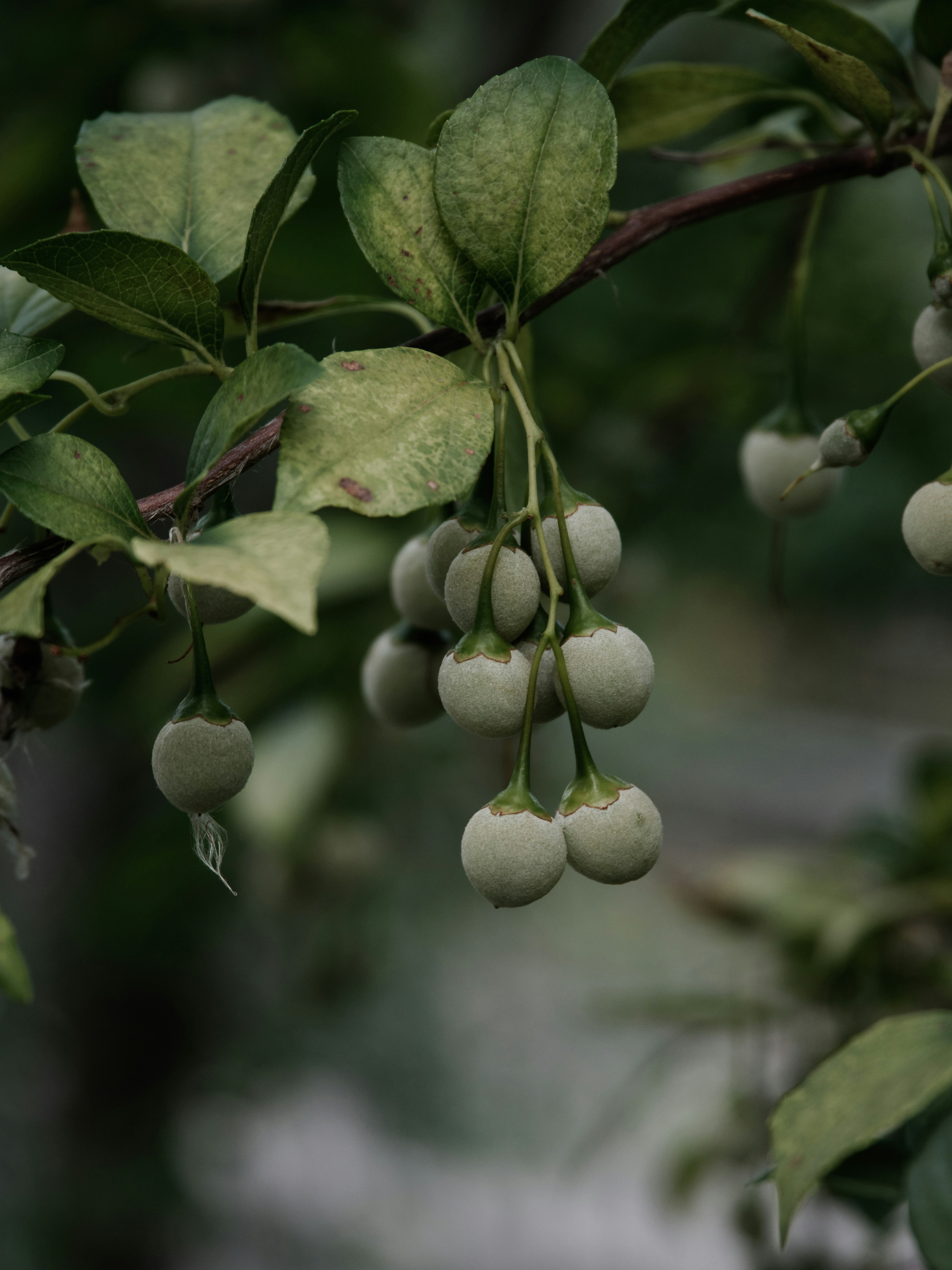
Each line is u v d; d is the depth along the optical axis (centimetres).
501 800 39
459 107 40
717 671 288
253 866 91
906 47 50
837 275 84
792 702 322
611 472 78
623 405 77
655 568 90
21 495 38
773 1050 69
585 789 40
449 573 40
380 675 45
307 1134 194
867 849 69
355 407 38
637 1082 89
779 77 52
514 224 40
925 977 63
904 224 87
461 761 102
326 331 70
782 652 297
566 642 40
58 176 76
